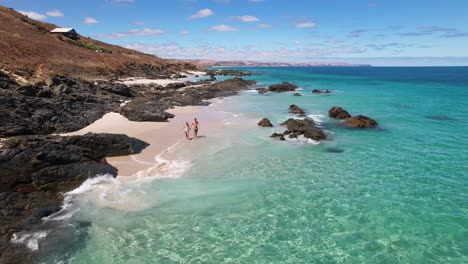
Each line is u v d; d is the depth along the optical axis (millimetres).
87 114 31641
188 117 35438
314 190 17266
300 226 13797
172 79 85000
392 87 77562
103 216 14125
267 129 30297
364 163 21453
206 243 12547
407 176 19219
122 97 43938
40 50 62219
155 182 17609
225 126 31344
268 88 67812
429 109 43312
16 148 16656
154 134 27328
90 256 11602
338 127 32125
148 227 13508
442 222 14156
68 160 17172
